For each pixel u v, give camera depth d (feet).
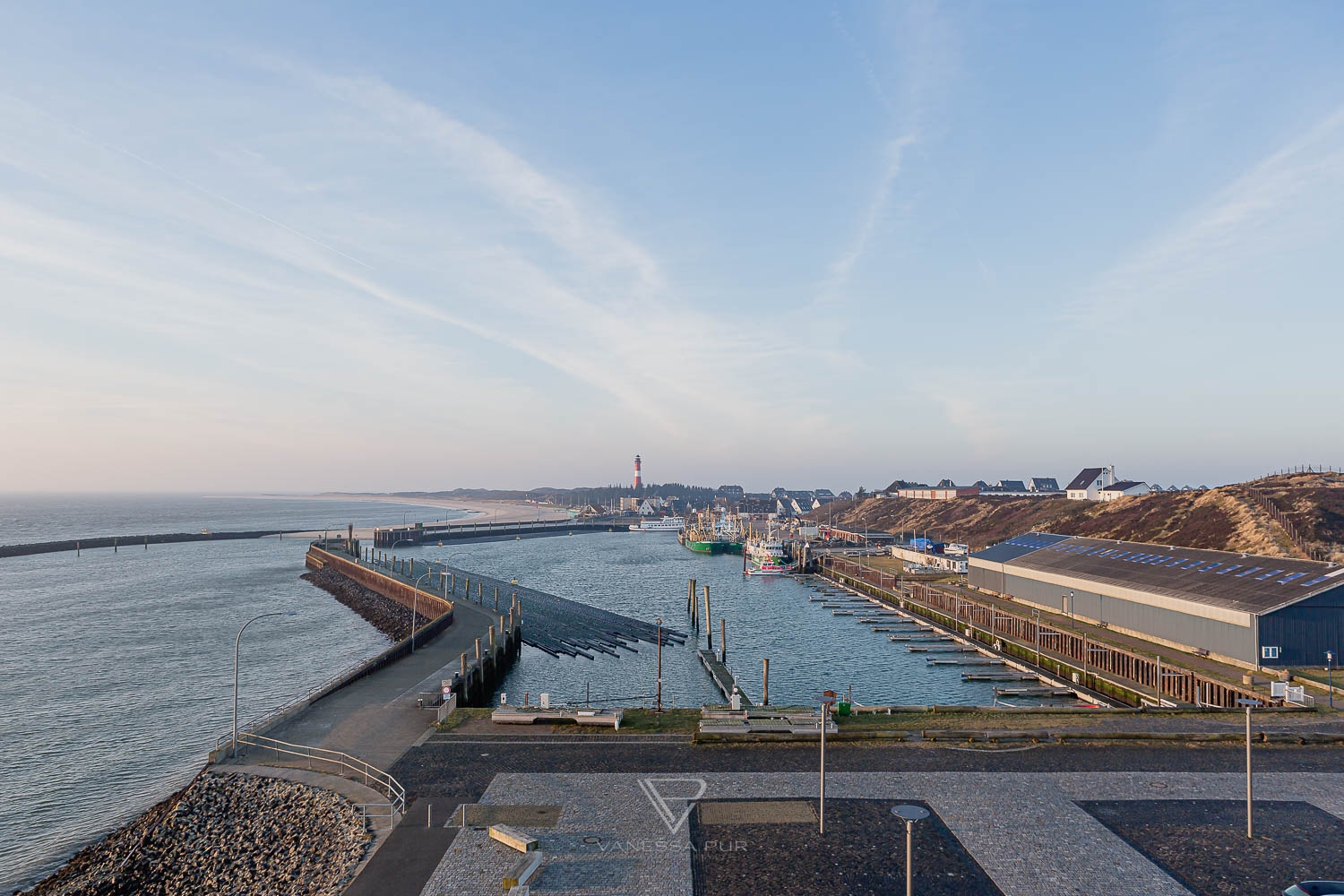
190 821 126.21
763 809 112.68
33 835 148.05
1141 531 517.14
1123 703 214.28
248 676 262.47
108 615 382.83
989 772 127.13
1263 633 200.85
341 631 352.90
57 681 255.29
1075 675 240.94
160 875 116.88
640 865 95.96
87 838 146.51
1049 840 102.63
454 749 141.18
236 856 115.34
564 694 247.29
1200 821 108.68
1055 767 129.49
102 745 195.83
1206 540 443.73
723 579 586.45
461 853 99.04
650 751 138.82
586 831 105.40
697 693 249.14
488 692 242.37
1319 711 162.81
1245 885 91.20
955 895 89.04
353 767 134.21
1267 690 180.86
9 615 381.19
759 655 301.43
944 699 234.99
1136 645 240.32
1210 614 218.59
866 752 137.39
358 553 643.86
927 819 109.09
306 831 114.73
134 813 157.07
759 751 138.31
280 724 159.84
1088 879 92.68
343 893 89.97
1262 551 392.68
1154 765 130.41
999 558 371.35
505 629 293.43
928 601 390.21
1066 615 296.92
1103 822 108.37
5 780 173.88
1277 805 114.01
